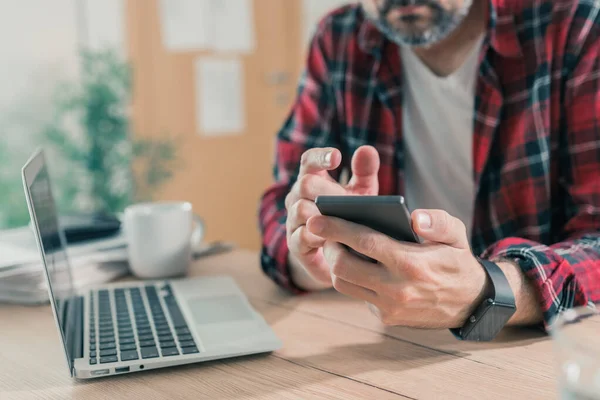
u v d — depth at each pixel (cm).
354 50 119
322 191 73
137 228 100
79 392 60
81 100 271
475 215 110
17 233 112
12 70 259
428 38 103
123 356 65
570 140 98
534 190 102
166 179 307
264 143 345
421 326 67
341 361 65
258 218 109
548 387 57
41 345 74
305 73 127
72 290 83
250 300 89
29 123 265
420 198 122
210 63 318
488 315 66
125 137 283
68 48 271
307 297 90
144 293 90
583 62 96
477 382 59
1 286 91
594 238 84
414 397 56
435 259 62
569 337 40
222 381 61
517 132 103
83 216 116
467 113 111
